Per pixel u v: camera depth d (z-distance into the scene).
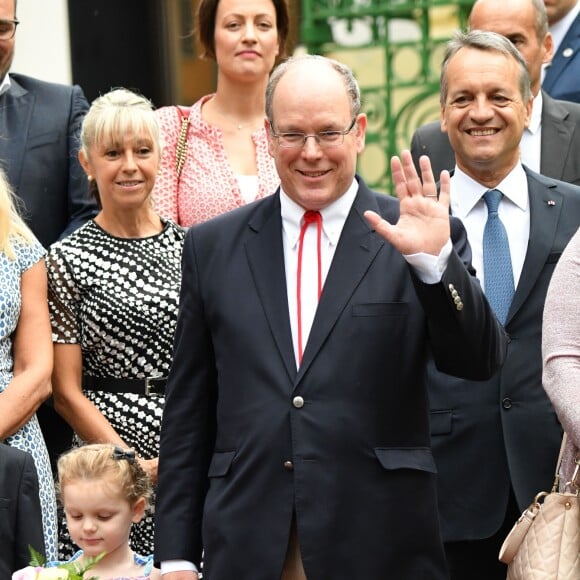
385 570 11.85
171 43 26.67
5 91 17.55
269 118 12.37
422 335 12.01
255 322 12.21
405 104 25.64
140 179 16.28
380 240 12.25
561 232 14.82
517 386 14.62
